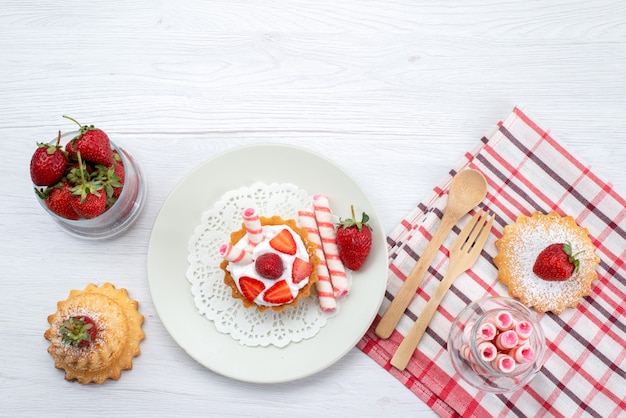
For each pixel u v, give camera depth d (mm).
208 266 811
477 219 809
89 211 759
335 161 843
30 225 837
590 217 812
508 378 749
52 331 791
